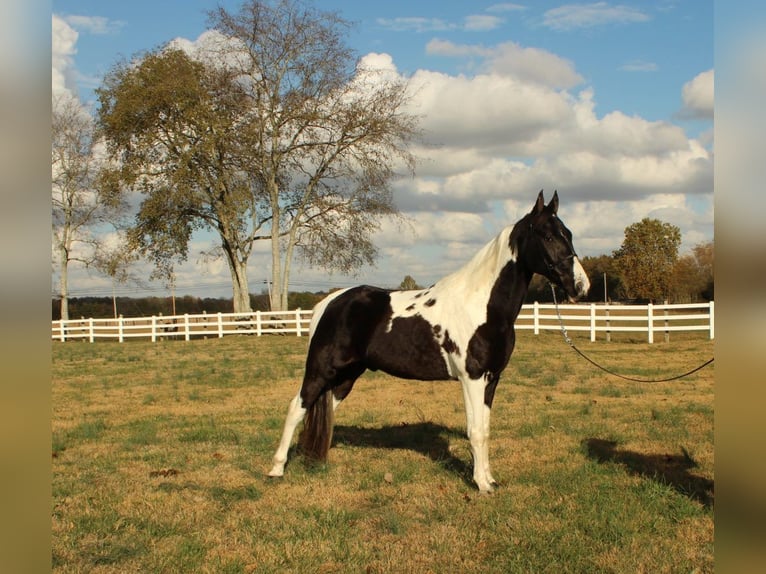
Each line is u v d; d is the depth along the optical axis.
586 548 4.52
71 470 6.73
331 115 30.41
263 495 5.85
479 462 5.82
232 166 31.20
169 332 28.97
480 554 4.50
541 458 6.89
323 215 31.98
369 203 31.59
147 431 8.60
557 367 15.04
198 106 29.34
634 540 4.62
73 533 4.88
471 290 5.83
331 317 6.32
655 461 6.71
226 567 4.34
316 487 6.02
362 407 10.38
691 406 9.86
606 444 7.48
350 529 4.99
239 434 8.34
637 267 44.50
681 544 4.57
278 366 16.83
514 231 5.69
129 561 4.45
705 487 5.78
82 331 32.62
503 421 8.88
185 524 5.14
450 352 5.84
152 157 31.09
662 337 22.61
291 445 7.57
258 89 30.55
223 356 20.05
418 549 4.60
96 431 8.72
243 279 33.69
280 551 4.60
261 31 29.31
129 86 29.95
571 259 5.43
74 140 41.12
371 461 6.88
